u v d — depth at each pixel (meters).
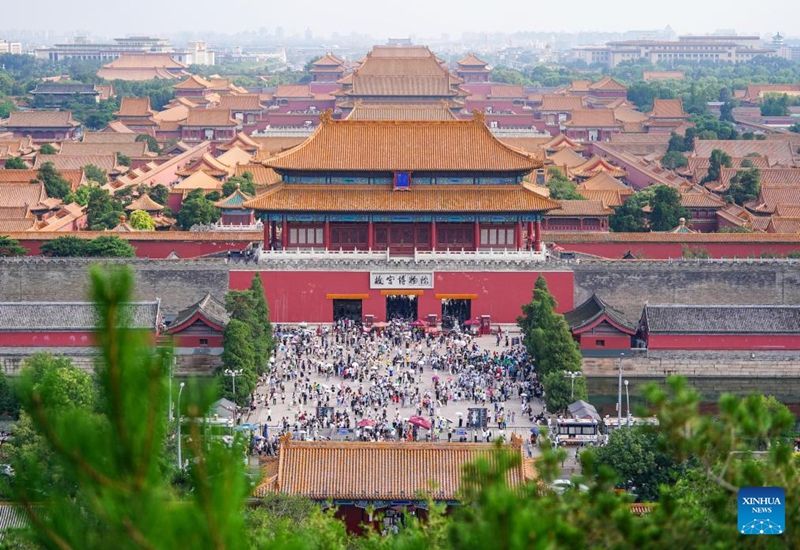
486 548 37.56
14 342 186.25
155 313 190.12
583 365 188.12
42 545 35.03
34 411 34.41
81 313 188.62
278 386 174.12
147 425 33.72
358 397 165.62
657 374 188.50
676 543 47.38
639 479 118.12
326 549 64.06
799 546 46.50
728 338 189.75
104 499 33.44
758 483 46.81
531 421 158.00
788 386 188.75
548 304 186.00
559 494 56.38
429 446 111.56
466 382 173.38
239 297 185.50
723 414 46.75
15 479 37.06
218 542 33.94
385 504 108.44
